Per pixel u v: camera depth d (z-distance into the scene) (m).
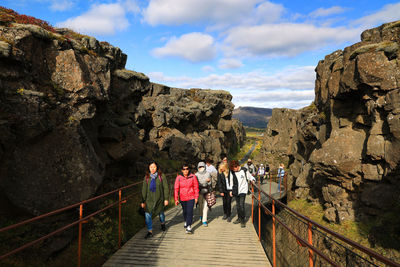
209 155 28.16
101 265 4.92
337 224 8.78
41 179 5.05
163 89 25.70
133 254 5.16
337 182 10.27
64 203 5.26
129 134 10.14
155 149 18.84
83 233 5.68
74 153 5.80
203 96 34.25
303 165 15.86
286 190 18.25
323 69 14.67
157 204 6.20
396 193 7.80
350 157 9.52
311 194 12.81
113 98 12.56
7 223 4.54
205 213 7.36
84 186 5.69
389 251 6.55
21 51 5.29
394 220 7.28
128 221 7.22
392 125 7.84
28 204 4.72
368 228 7.85
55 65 6.41
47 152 5.36
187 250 5.39
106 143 8.97
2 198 4.55
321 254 3.05
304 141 16.45
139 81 14.74
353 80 9.54
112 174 9.17
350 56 10.07
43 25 7.46
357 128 10.16
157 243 5.80
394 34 9.34
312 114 16.36
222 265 4.68
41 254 4.50
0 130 4.46
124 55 13.74
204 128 31.66
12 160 4.76
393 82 8.26
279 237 8.10
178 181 6.65
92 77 7.39
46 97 5.85
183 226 7.25
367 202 8.35
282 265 7.34
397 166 7.67
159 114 20.86
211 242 5.89
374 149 8.53
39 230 4.80
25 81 5.45
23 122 4.89
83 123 6.94
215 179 8.71
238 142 54.91
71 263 4.75
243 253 5.25
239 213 7.29
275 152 31.30
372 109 8.97
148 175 6.26
